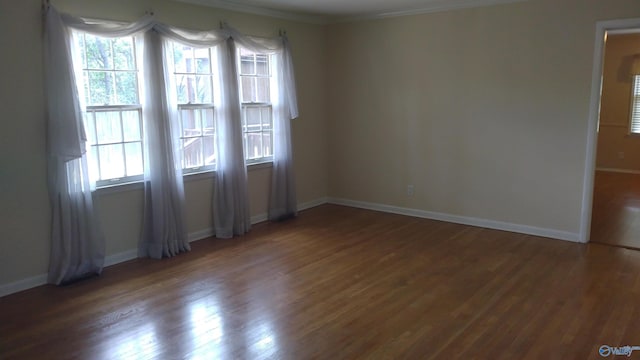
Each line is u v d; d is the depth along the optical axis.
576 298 3.57
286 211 5.99
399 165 6.10
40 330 3.17
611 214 5.95
